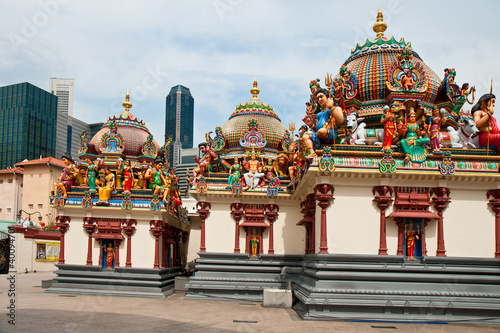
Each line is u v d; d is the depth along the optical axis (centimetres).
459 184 1930
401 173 1859
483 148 2041
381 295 1777
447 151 1941
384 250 1850
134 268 2562
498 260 1872
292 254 2569
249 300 2406
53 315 1714
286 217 2622
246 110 3325
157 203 2600
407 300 1770
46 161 4734
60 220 2636
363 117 2270
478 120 2047
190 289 2491
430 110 2356
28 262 3988
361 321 1714
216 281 2500
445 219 1912
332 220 1869
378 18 2653
